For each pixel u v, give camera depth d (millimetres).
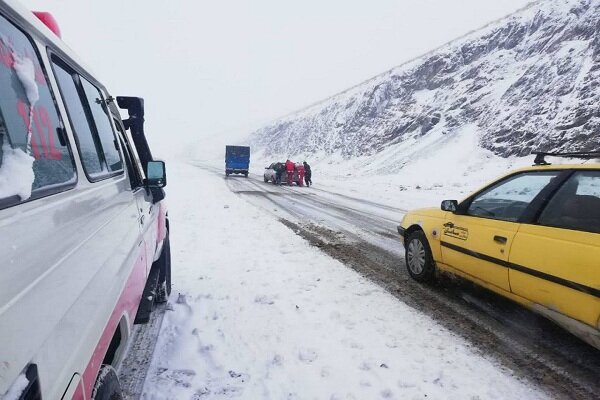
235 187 19719
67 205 1523
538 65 27297
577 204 3250
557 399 2885
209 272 5672
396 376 3156
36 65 1577
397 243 7684
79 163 1802
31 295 1125
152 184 3385
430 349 3568
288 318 4199
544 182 3652
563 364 3338
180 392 2949
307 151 49156
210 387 3021
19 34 1483
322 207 12867
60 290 1330
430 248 5090
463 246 4359
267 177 23766
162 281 4449
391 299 4723
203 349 3568
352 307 4484
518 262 3535
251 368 3285
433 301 4668
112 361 2178
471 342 3693
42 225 1268
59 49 1946
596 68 22875
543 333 3879
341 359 3406
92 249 1722
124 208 2518
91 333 1601
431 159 26922
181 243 7359
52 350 1229
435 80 37875
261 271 5750
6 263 1017
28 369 1060
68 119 1790
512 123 24922
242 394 2943
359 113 44594
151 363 3324
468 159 24750
